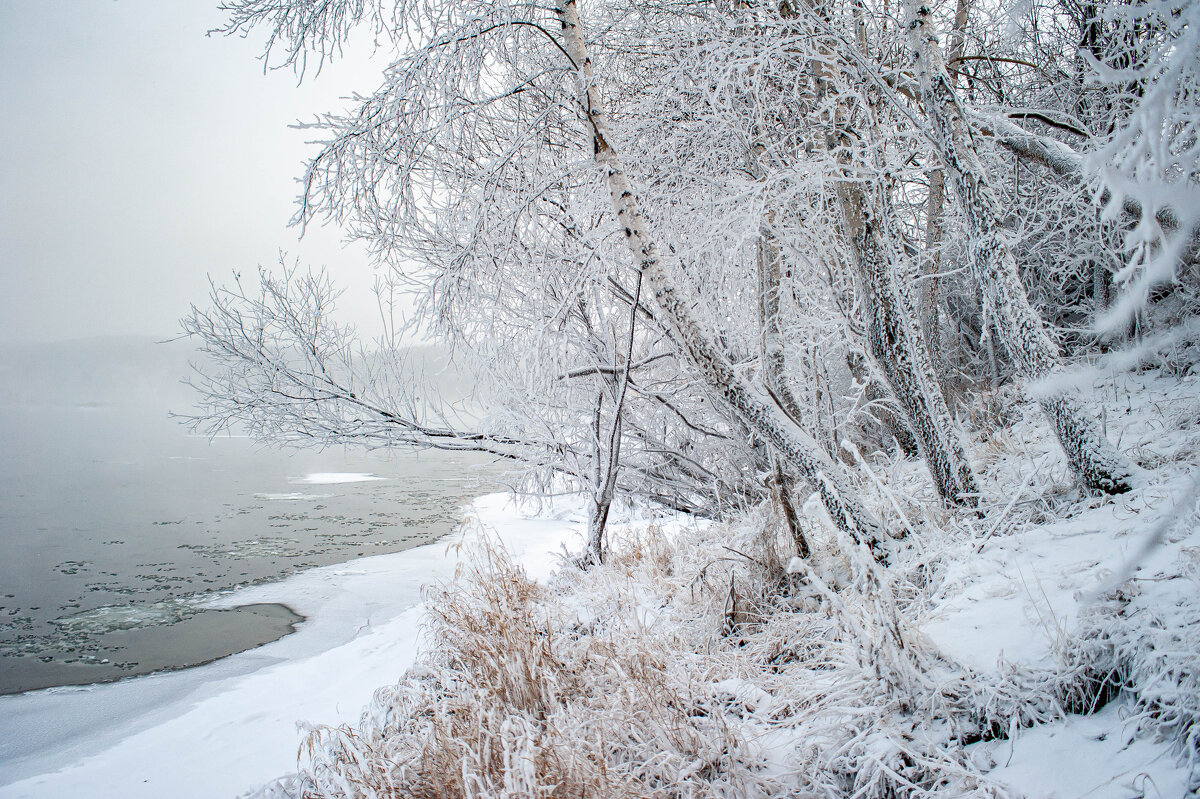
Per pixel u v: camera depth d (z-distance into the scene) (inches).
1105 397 213.3
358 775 121.3
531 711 134.0
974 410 284.2
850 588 151.2
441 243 262.8
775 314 187.6
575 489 376.2
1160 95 34.9
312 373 347.9
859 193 171.8
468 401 338.0
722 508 332.2
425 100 178.1
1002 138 184.5
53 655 283.6
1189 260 154.1
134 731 212.2
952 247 263.1
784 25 163.2
